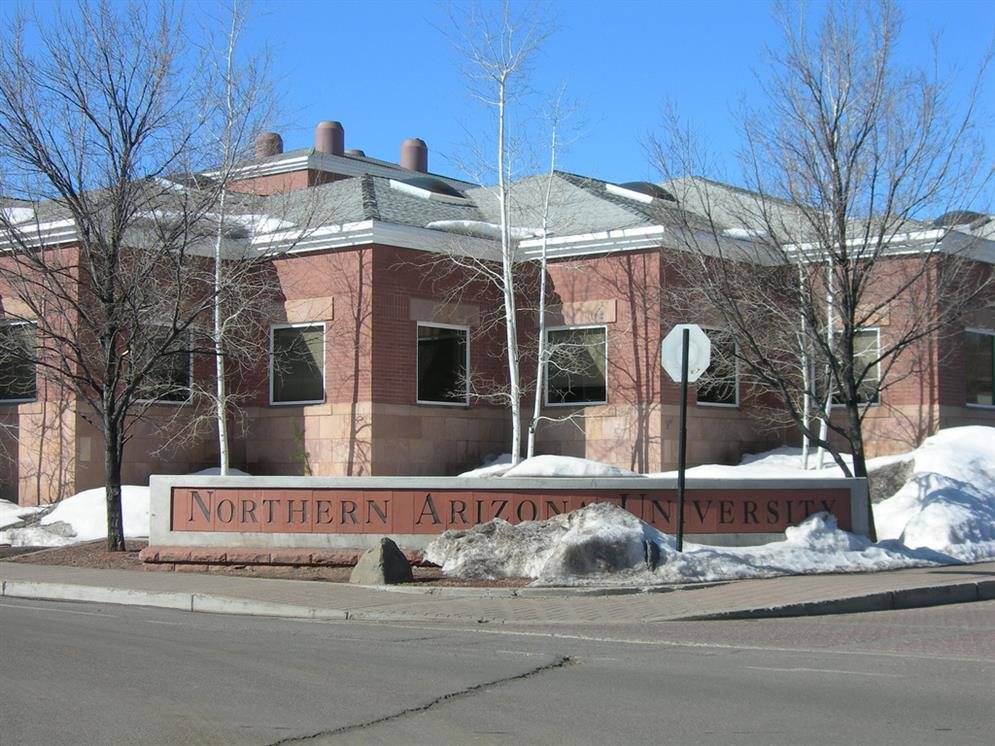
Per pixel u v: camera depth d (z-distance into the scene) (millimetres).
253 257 24219
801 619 13562
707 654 10969
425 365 26016
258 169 23594
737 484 17641
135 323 19484
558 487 17203
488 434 27125
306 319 25984
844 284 18406
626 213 27062
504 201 25172
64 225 23281
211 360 26562
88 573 17297
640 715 8008
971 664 10406
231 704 8297
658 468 24984
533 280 27312
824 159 18641
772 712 8125
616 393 25828
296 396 26234
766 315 19891
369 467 24797
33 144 18906
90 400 20281
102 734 7367
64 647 10844
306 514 17422
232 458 26844
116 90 19297
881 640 11977
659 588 15141
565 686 9102
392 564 15914
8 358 21078
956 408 26375
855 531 18312
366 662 10203
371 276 25078
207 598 14672
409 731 7500
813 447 27234
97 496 23594
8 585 16406
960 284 20938
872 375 26266
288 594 14891
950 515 20234
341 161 38125
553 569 15547
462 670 9820
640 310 25531
